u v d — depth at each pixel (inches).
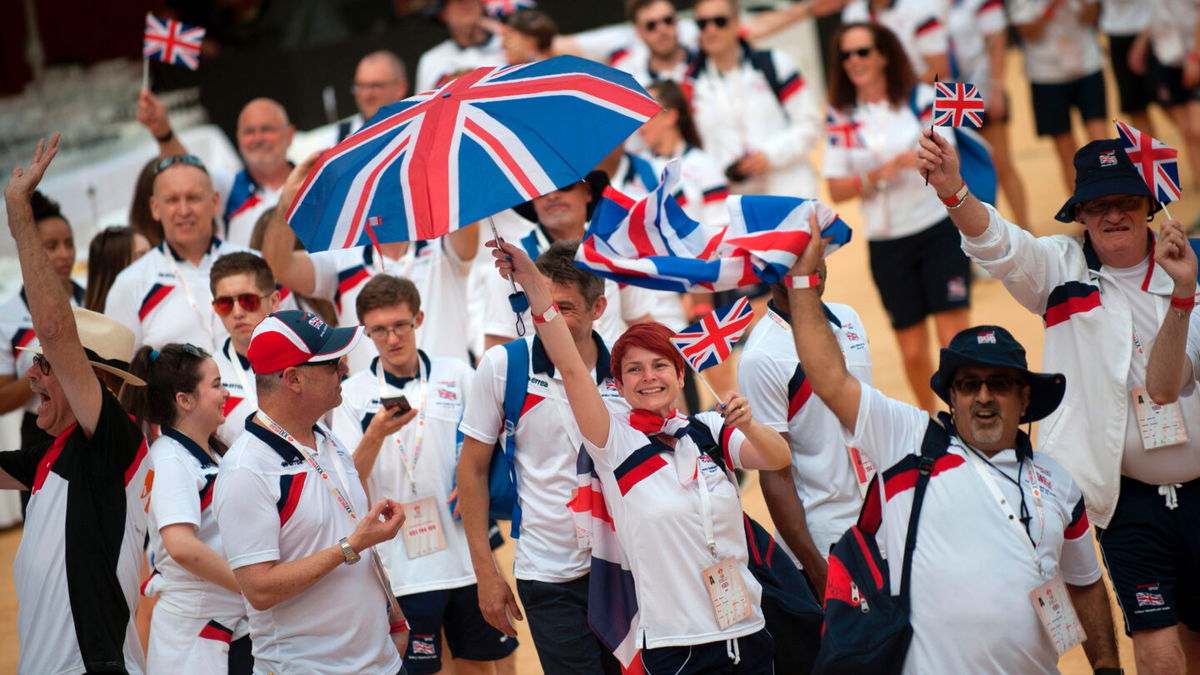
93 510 717.3
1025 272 747.4
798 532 765.9
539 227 980.6
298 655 662.5
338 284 1064.2
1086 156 738.8
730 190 1494.8
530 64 659.4
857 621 633.0
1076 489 663.8
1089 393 750.5
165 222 1032.8
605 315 980.6
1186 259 687.1
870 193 1336.1
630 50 2094.0
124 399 791.7
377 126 642.8
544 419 766.5
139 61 2728.8
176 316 1024.9
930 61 1739.7
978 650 623.2
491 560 780.0
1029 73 1923.0
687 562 685.3
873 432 645.3
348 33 2581.2
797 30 2989.7
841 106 1346.0
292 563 649.6
